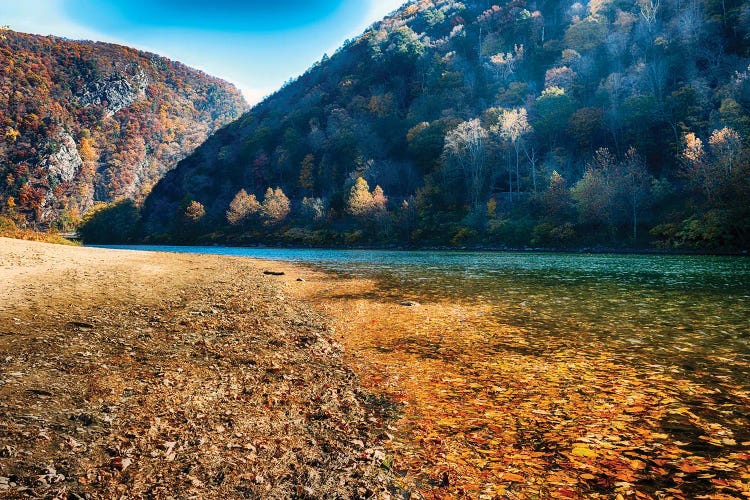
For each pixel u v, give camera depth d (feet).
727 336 38.75
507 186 318.86
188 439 18.67
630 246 187.52
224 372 28.53
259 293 66.54
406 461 18.44
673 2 353.92
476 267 120.06
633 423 21.52
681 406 23.45
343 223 368.48
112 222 501.15
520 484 16.42
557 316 49.21
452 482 16.63
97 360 27.86
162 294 56.34
